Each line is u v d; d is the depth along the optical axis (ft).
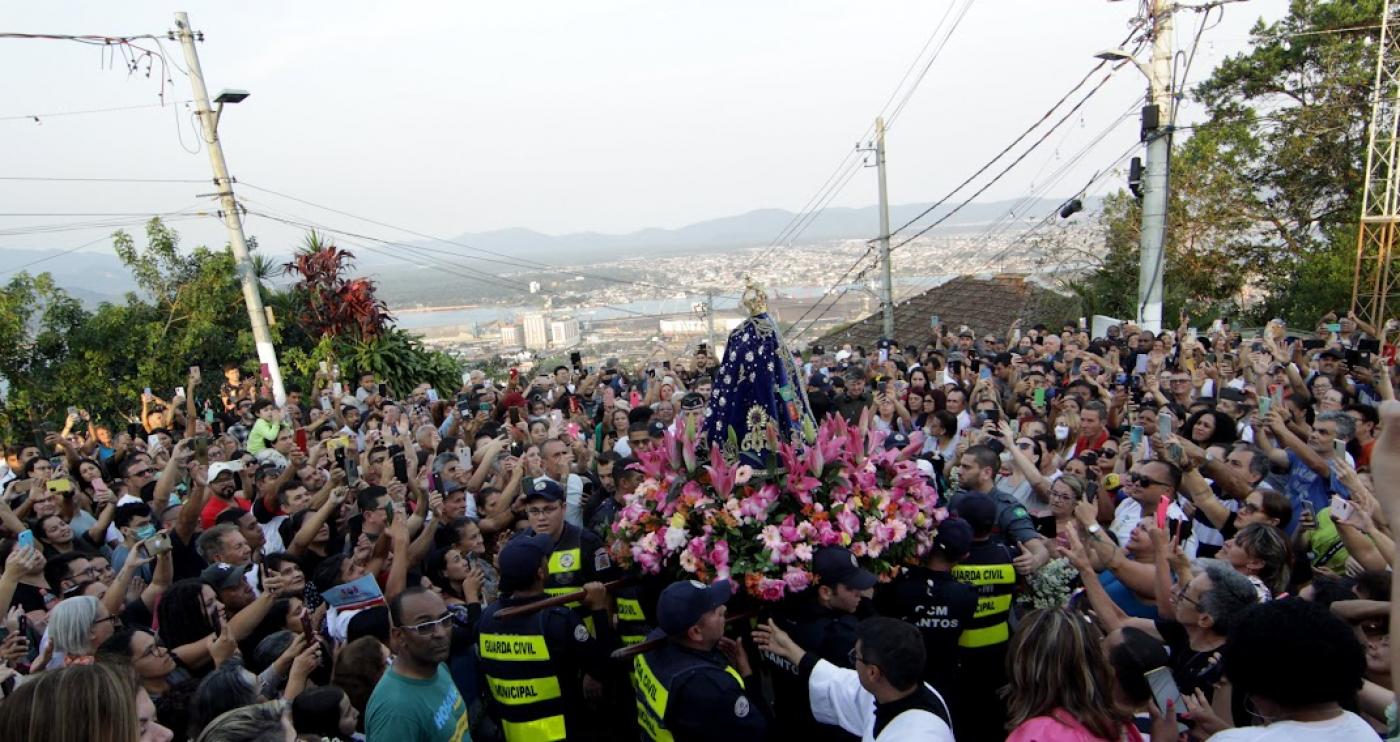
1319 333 48.19
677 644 12.46
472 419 35.91
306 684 14.61
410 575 19.71
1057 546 16.15
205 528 23.21
